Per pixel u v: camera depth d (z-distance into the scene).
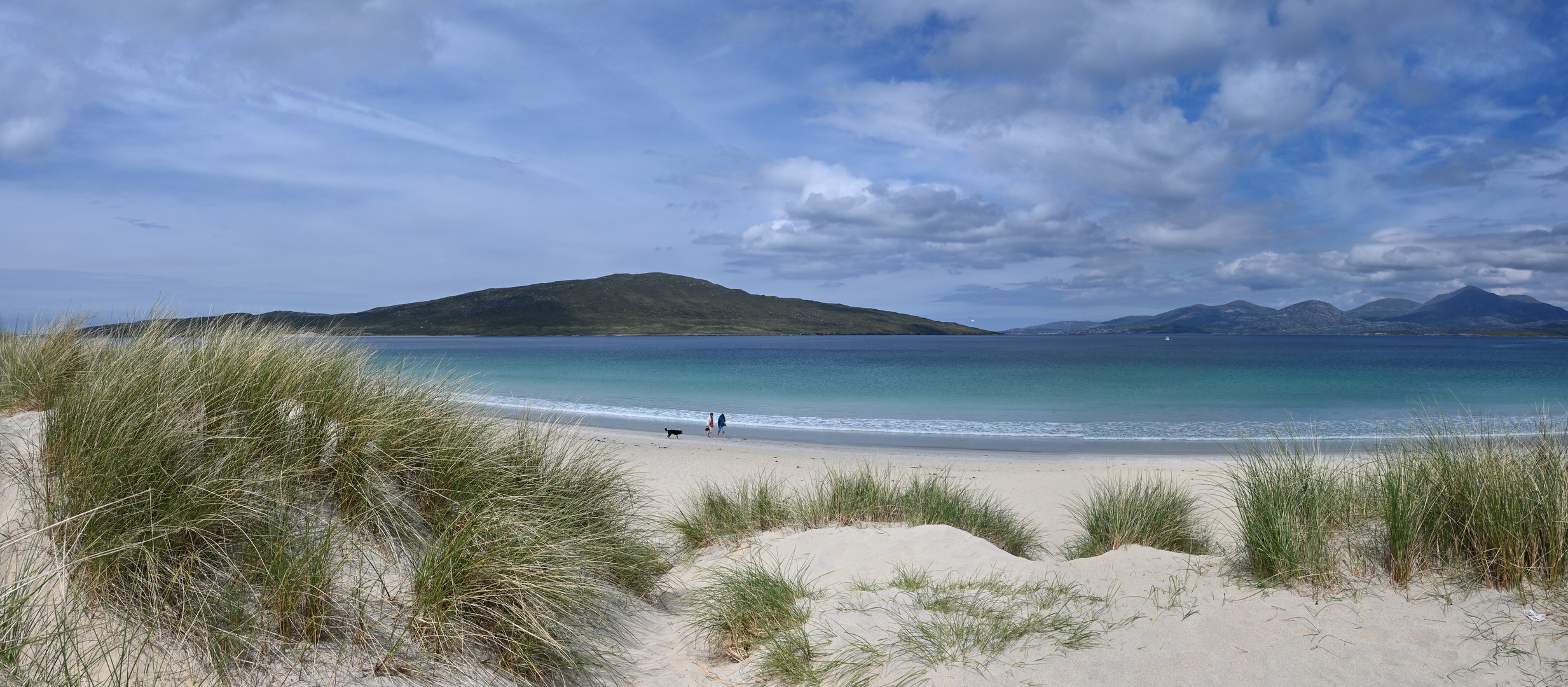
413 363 5.49
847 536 6.05
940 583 4.68
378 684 2.92
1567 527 3.54
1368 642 3.23
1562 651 2.93
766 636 4.11
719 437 21.14
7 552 2.79
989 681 3.21
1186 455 17.27
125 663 2.53
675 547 6.53
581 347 132.12
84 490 2.93
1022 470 14.44
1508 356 85.62
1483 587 3.57
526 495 4.62
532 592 3.56
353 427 4.10
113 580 2.78
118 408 3.43
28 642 2.35
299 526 3.47
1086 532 7.61
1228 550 5.20
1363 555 4.13
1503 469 3.95
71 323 5.75
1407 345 152.50
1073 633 3.62
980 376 49.66
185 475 3.14
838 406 30.11
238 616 2.87
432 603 3.31
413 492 4.25
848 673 3.46
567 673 3.57
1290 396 33.72
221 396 3.86
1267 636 3.40
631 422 24.56
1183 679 3.10
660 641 4.33
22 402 4.68
